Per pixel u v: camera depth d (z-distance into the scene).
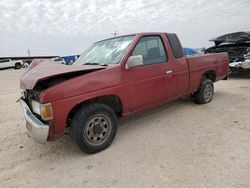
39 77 2.90
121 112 3.72
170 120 4.58
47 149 3.65
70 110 3.04
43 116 2.87
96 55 4.22
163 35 4.36
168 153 3.25
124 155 3.29
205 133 3.86
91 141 3.33
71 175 2.88
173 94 4.50
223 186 2.45
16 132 4.49
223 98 6.13
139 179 2.69
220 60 5.87
